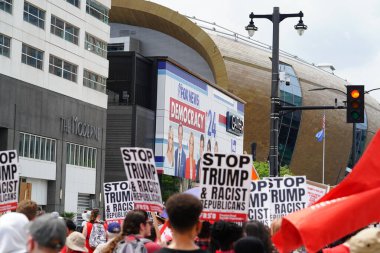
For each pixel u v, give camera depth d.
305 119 143.00
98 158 73.75
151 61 84.12
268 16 33.31
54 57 67.00
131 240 11.77
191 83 89.94
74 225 17.17
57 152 66.94
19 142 61.75
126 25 116.00
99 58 74.62
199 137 92.50
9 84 60.69
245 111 133.12
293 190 17.91
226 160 13.38
